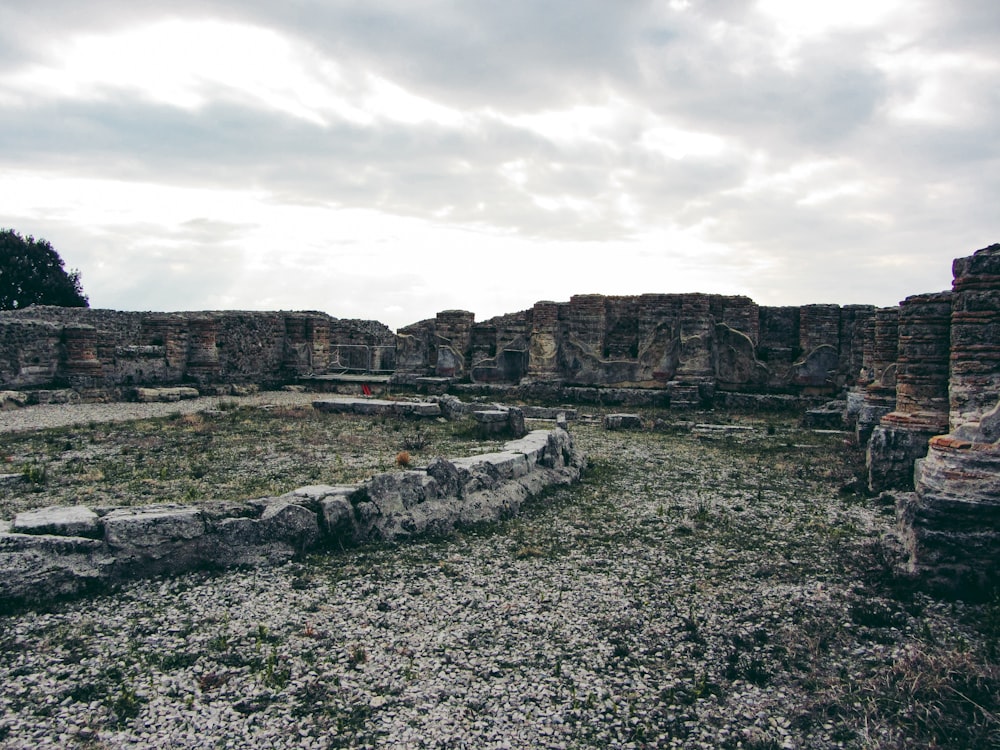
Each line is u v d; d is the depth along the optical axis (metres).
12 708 5.04
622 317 28.00
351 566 8.20
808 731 5.08
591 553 8.95
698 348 25.75
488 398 26.66
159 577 7.59
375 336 42.34
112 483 11.56
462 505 10.12
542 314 27.77
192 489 11.02
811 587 7.78
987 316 7.98
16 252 48.34
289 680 5.55
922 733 5.04
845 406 22.55
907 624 6.79
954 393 8.16
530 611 7.08
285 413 20.67
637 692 5.57
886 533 8.92
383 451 15.02
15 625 6.41
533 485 11.91
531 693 5.48
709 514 10.87
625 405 25.55
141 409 21.56
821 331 25.77
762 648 6.35
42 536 7.10
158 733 4.80
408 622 6.72
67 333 23.73
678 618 6.95
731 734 5.02
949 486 7.57
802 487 12.88
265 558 8.18
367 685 5.54
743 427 20.48
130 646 6.06
